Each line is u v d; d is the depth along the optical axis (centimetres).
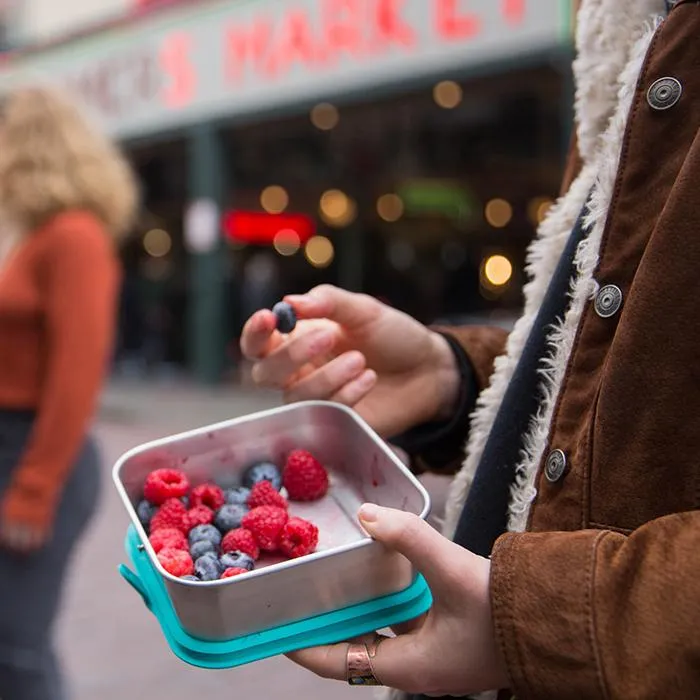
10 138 183
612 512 63
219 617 68
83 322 171
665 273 61
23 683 174
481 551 81
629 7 78
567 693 55
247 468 98
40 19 1070
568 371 71
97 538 406
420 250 1353
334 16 725
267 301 1075
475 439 90
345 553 69
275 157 1175
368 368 107
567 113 571
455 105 895
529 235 1282
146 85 916
